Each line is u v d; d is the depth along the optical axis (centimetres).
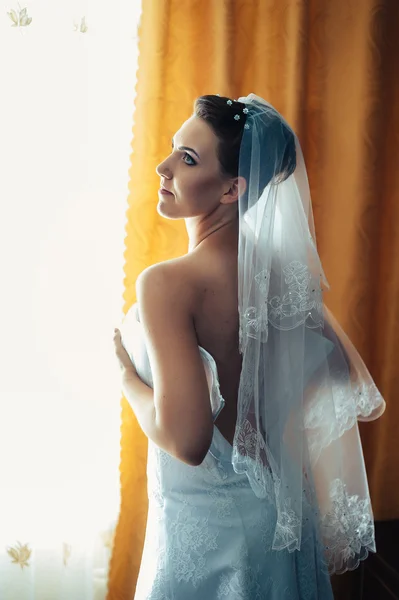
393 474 194
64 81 167
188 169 115
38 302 172
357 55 179
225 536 110
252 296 108
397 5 180
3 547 179
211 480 112
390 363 191
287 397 112
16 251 170
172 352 104
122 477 178
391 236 188
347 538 125
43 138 168
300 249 117
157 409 104
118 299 176
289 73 174
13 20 164
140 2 169
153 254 175
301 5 171
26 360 174
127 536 180
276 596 110
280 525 109
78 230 172
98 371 177
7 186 168
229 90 172
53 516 179
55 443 177
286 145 117
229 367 113
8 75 165
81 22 166
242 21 174
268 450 111
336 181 182
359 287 185
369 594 178
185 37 172
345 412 125
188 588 110
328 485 124
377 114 179
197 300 109
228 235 117
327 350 122
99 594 185
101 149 171
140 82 168
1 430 175
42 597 181
